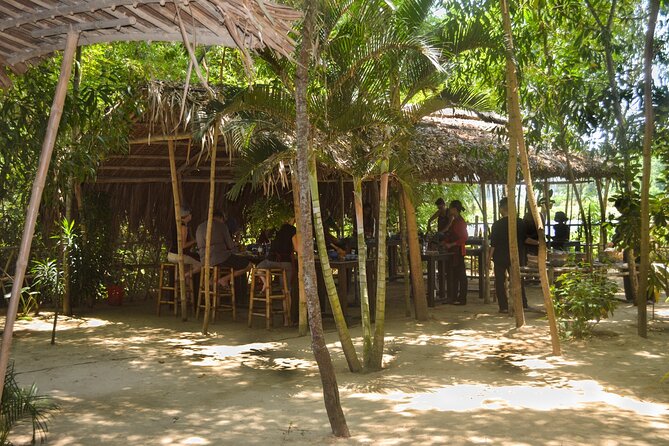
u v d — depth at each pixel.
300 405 6.43
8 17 3.42
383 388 7.03
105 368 8.09
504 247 12.13
